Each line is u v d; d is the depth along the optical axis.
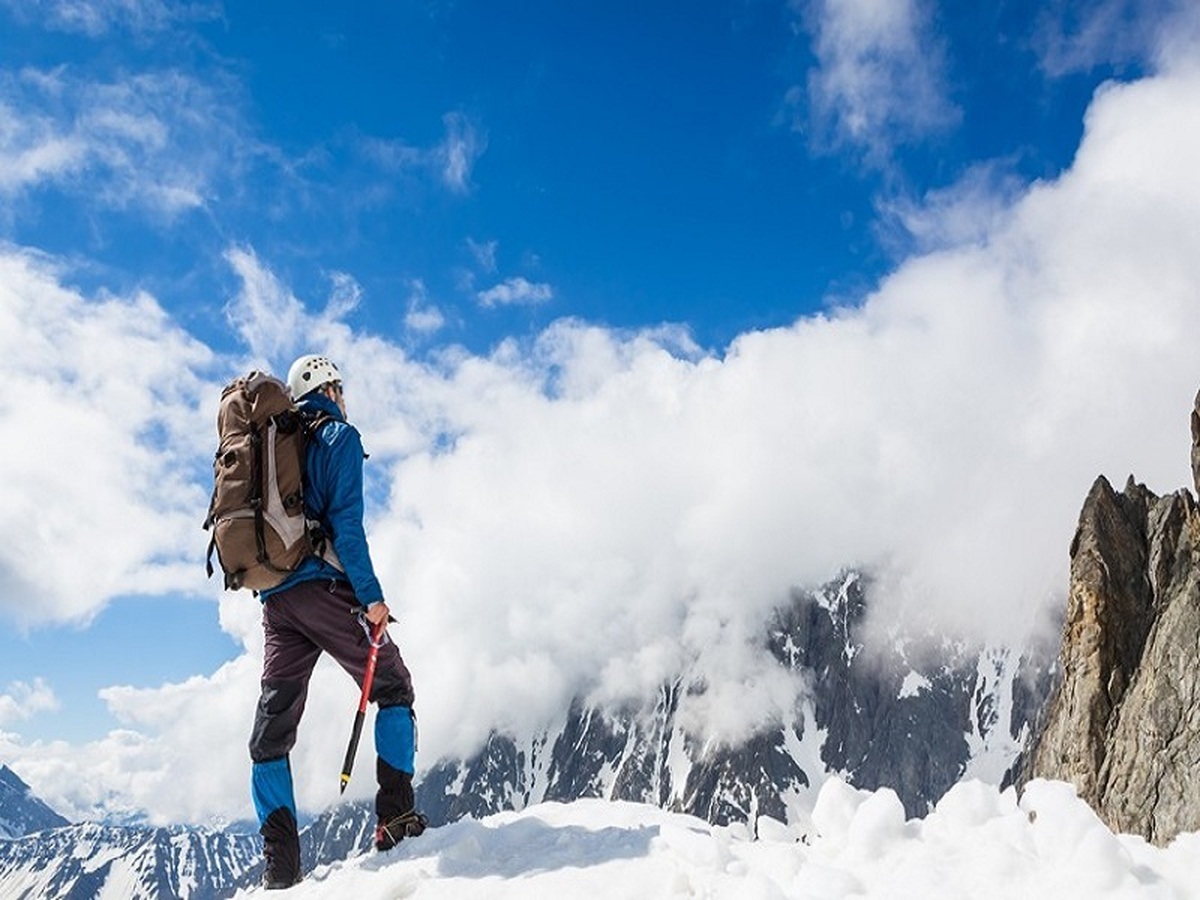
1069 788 4.35
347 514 6.31
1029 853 4.14
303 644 6.49
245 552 6.06
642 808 6.57
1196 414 34.09
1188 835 4.07
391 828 6.32
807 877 4.28
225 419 6.33
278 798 6.26
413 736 6.53
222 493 6.14
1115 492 35.75
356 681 6.51
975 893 3.90
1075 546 34.59
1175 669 28.09
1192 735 25.66
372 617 6.19
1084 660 31.52
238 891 6.20
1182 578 31.08
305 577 6.28
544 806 6.73
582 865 5.37
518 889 5.22
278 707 6.37
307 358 6.78
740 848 5.24
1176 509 33.38
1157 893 3.58
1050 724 32.81
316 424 6.48
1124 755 27.78
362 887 5.56
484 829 6.12
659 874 5.08
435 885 5.48
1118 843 3.87
